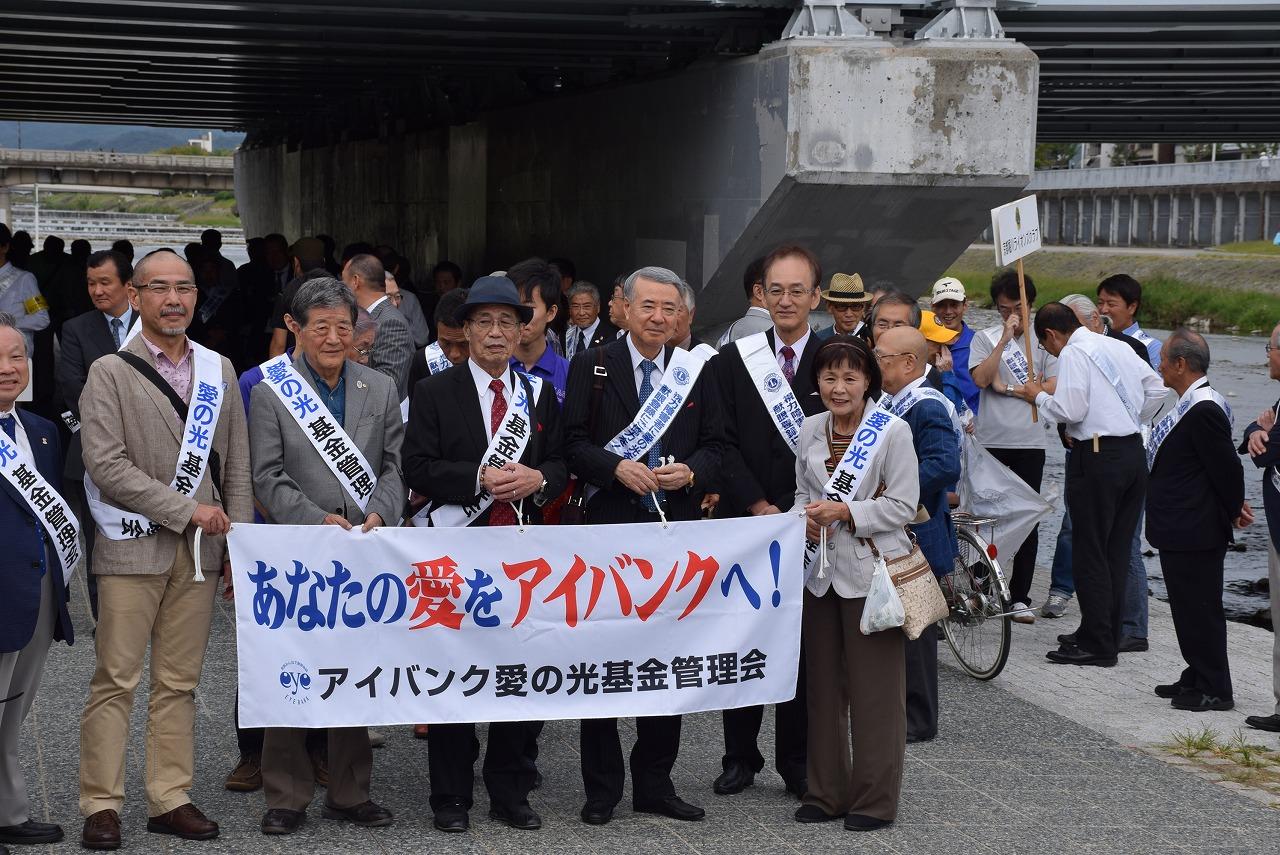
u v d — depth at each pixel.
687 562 5.38
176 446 5.12
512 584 5.27
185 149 130.25
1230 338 40.47
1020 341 8.94
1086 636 8.24
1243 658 8.64
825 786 5.50
